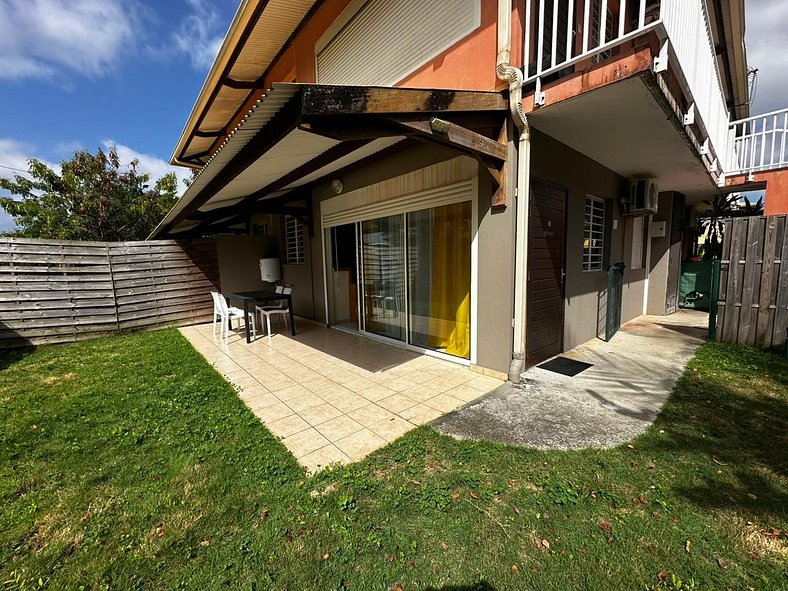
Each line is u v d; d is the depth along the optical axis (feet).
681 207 26.84
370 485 7.38
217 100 26.96
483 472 7.77
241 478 7.78
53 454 8.97
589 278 18.15
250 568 5.61
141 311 24.27
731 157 24.39
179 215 21.53
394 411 10.96
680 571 5.34
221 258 27.73
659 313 25.64
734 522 6.17
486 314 13.60
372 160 17.44
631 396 11.59
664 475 7.45
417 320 17.46
